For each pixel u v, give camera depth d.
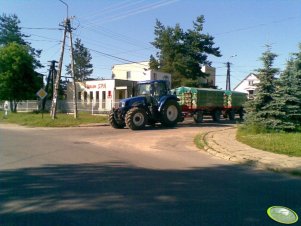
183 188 7.08
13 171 8.47
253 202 6.22
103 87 42.78
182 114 23.47
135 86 22.84
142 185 7.22
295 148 12.12
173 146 13.48
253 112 18.28
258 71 18.77
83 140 15.21
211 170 9.12
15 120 27.98
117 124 21.48
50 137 16.42
